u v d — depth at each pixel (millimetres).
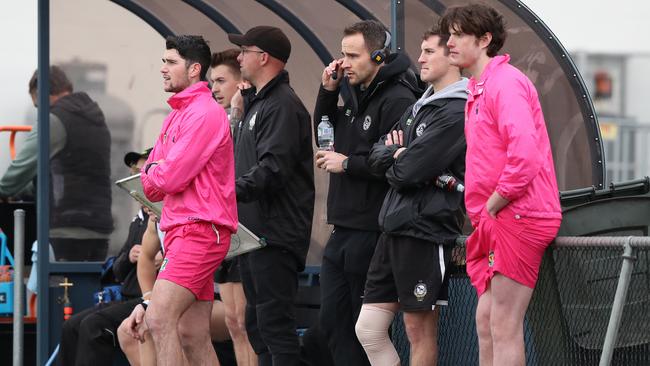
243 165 24188
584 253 18562
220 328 27062
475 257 18688
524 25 26672
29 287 32031
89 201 31141
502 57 18109
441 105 20219
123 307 26922
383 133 21969
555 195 17953
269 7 30156
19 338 29484
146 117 31641
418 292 20203
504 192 17375
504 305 17922
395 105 21922
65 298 30359
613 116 51875
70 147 31125
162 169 21312
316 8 30000
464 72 25266
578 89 26766
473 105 18234
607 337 17547
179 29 31812
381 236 21047
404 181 20000
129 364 27484
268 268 23578
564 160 26859
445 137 20016
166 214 21781
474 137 18125
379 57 21922
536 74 26828
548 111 26859
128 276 27984
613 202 19906
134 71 31594
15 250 29484
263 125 23656
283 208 23766
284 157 23328
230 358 27703
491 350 18641
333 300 22953
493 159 17891
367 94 22234
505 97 17594
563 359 18891
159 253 26375
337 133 23031
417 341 20672
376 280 21047
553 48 26703
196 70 22109
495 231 17812
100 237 31141
